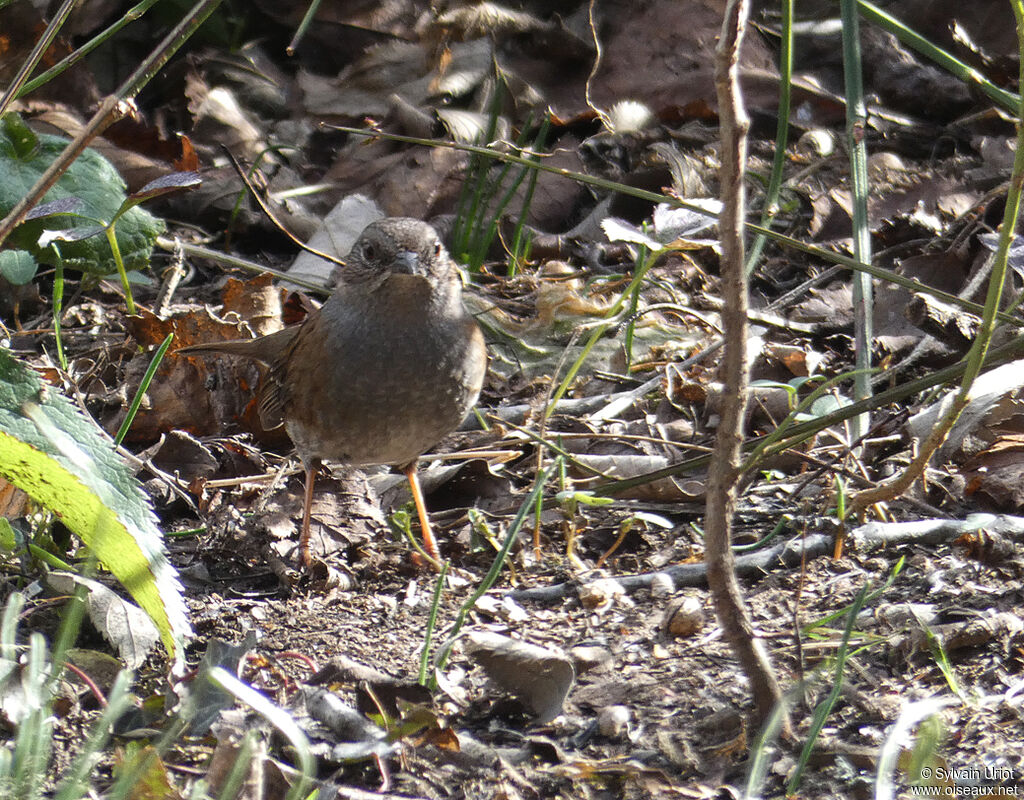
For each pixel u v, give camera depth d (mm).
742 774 5082
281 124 13695
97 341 10633
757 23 13984
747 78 13547
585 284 11031
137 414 9477
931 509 7434
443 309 8016
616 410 9305
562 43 13695
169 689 5742
